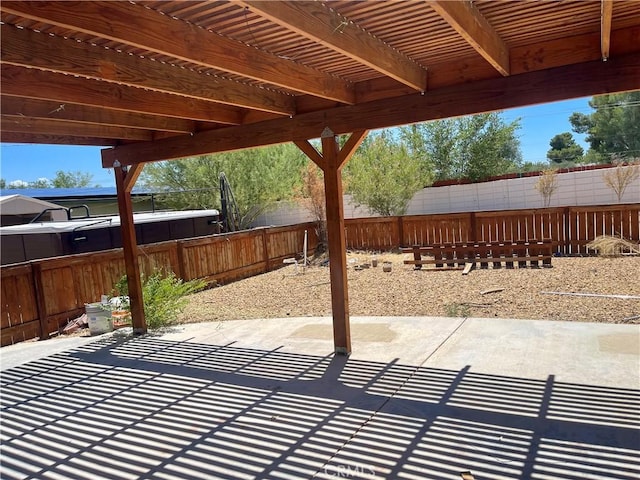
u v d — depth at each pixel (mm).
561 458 2572
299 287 9102
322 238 13203
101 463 2895
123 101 3898
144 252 8500
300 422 3256
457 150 20094
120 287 6789
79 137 5469
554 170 14203
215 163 15320
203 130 5301
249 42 3180
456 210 15367
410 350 4637
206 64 2932
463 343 4715
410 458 2678
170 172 16109
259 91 4293
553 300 6270
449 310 6223
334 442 2936
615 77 3318
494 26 3148
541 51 3533
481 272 8789
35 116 4012
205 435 3170
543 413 3113
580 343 4426
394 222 11984
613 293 6340
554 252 10023
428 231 11570
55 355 5480
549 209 10000
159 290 6766
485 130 19766
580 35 3383
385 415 3264
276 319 6543
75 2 2285
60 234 8453
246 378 4242
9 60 2648
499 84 3719
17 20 2600
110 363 5027
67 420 3588
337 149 4562
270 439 3041
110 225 9312
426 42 3354
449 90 3930
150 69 3404
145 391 4102
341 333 4680
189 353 5188
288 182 15656
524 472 2459
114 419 3551
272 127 4867
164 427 3344
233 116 4980
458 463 2588
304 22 2482
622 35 3281
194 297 8859
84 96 3633
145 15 2580
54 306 6902
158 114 4254
